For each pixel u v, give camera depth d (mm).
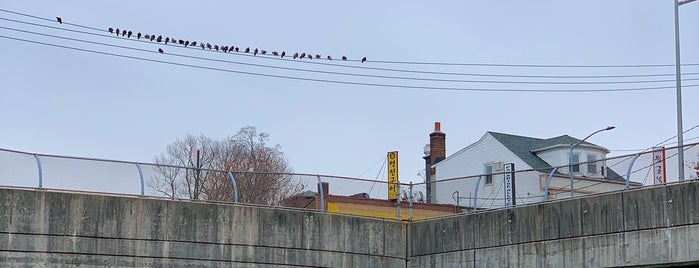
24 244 30672
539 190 48250
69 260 31219
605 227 31234
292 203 39031
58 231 31203
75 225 31484
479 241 34750
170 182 34938
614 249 30891
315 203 38375
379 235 36531
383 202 40062
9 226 30578
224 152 86250
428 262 36312
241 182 48625
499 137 69812
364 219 36281
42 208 31125
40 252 30844
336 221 35625
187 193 43500
